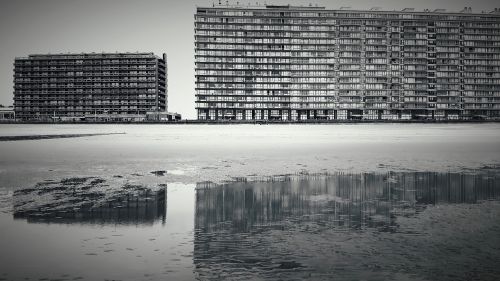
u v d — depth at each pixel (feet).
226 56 638.53
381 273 32.27
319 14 648.79
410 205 58.54
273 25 643.45
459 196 65.26
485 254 36.45
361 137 284.00
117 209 56.39
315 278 31.40
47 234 43.60
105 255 36.68
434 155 142.31
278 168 105.09
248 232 44.39
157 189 73.10
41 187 75.46
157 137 287.89
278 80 646.33
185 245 39.68
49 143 215.92
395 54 655.76
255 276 31.81
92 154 148.66
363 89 654.53
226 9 636.07
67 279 31.24
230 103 642.63
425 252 37.14
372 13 654.12
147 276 31.78
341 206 58.18
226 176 90.17
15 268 33.53
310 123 627.05
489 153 149.89
